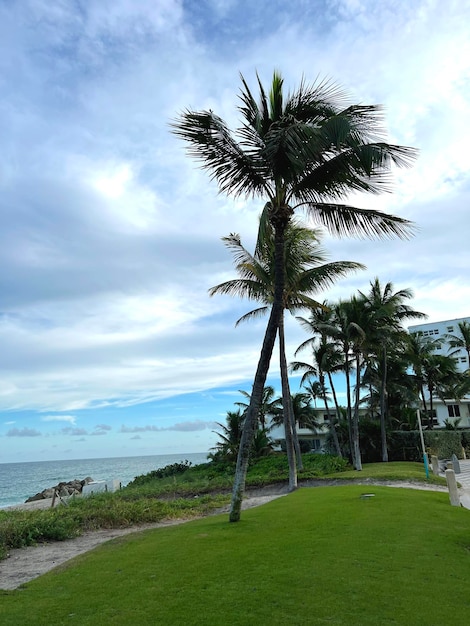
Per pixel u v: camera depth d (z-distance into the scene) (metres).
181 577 6.55
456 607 5.20
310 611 5.13
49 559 9.58
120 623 5.01
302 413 45.38
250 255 21.55
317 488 18.41
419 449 36.03
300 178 11.70
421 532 8.80
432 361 45.09
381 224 11.83
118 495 23.36
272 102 11.59
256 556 7.42
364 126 10.47
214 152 11.40
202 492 25.06
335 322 30.50
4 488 67.88
